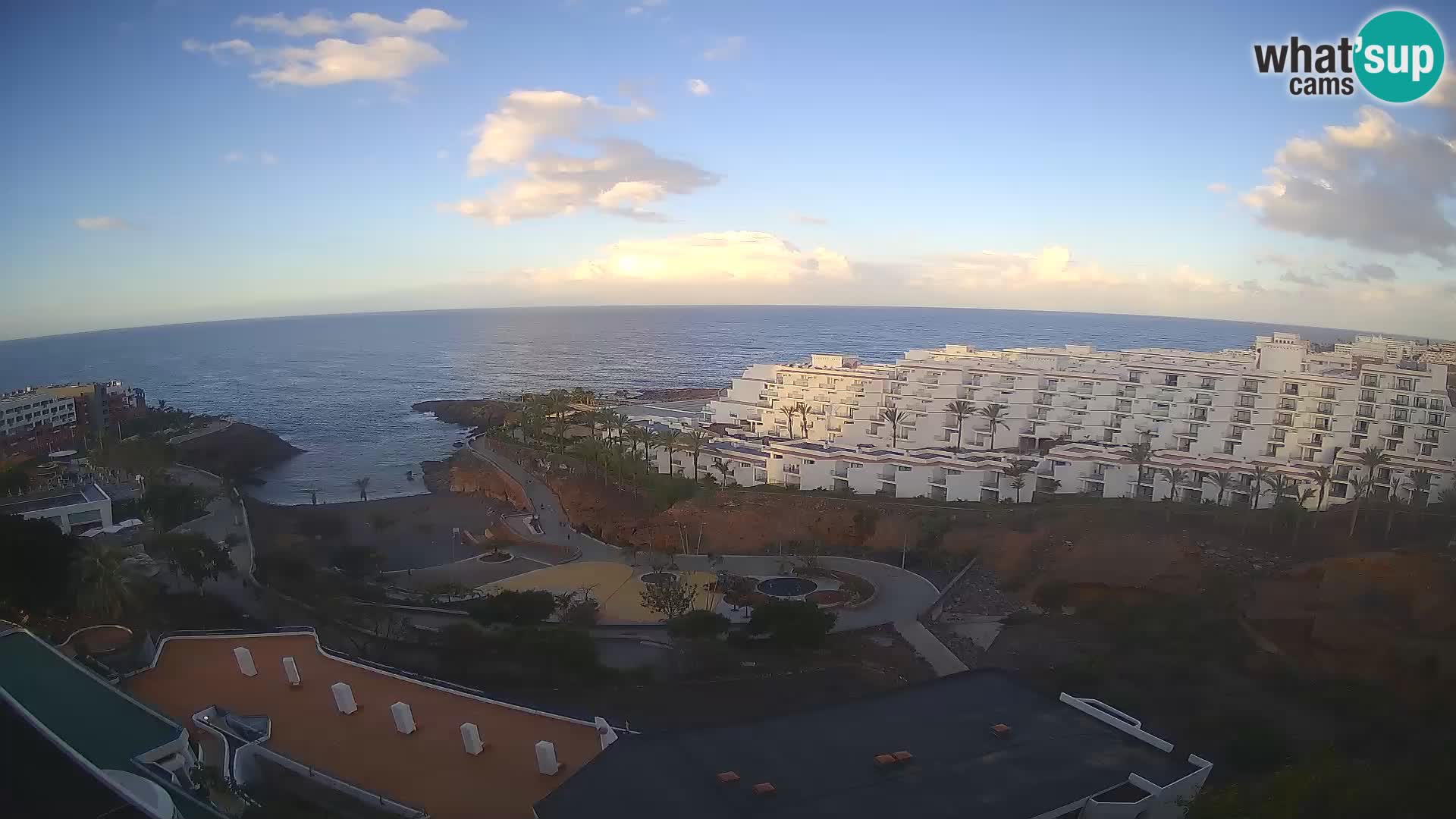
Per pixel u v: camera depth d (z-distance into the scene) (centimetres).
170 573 9925
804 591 10312
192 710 5553
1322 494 11275
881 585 10581
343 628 8350
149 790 3647
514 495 16050
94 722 4656
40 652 5481
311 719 5447
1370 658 7069
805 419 18188
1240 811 3831
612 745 4506
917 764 4328
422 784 4700
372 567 11725
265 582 9925
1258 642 7825
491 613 8831
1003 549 11256
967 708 4984
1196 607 8675
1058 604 9569
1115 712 5109
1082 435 15912
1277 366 16362
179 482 16312
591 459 16038
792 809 3897
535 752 4950
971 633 8925
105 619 7500
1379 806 3894
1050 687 6994
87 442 19150
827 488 14238
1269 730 5678
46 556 7619
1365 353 19962
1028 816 3906
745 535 12625
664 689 6969
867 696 5138
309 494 18138
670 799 3972
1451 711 6150
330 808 4491
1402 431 12862
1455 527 10025
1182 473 12538
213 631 7569
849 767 4288
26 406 19250
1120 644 8019
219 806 4228
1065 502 12838
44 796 3428
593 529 13600
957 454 14425
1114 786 4184
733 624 8962
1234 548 10350
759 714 6378
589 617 9112
